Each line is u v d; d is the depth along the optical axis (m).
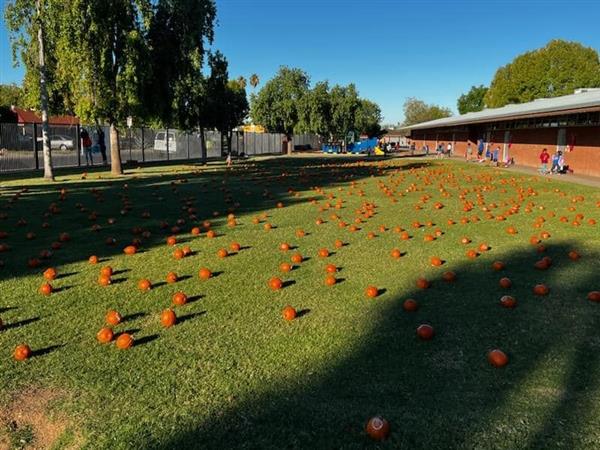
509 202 11.95
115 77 18.27
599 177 20.97
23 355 3.53
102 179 17.86
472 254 6.42
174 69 20.38
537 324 4.16
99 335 3.83
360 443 2.59
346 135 55.44
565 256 6.49
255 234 7.89
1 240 7.31
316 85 51.75
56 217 9.30
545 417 2.82
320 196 12.85
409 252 6.71
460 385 3.17
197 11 20.39
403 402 2.97
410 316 4.34
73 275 5.55
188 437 2.66
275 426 2.74
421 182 16.92
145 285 5.06
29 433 2.72
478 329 4.06
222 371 3.36
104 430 2.72
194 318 4.30
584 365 3.45
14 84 64.25
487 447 2.56
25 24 16.58
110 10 17.17
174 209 10.45
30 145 23.16
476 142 41.47
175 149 36.00
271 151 55.31
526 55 55.94
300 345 3.76
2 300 4.73
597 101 18.25
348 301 4.73
